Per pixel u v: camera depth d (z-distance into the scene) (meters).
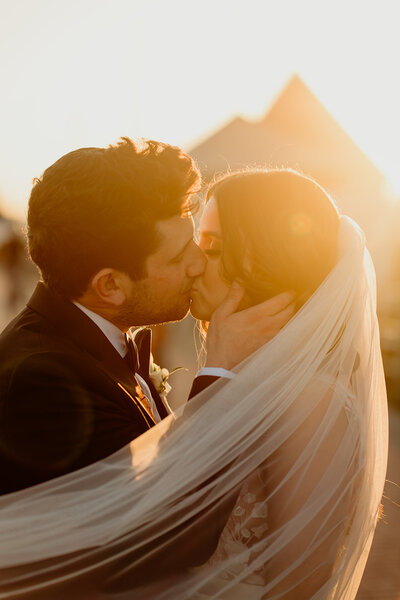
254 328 1.67
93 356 1.63
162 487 1.43
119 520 1.41
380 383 1.79
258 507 1.54
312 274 1.70
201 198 1.89
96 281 1.64
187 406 1.53
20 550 1.38
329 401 1.53
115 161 1.62
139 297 1.70
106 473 1.44
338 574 1.57
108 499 1.42
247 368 1.53
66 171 1.61
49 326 1.61
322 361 1.59
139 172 1.61
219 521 1.48
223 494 1.49
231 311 1.70
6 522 1.38
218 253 1.76
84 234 1.59
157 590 1.43
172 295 1.72
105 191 1.58
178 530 1.45
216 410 1.50
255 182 1.75
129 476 1.44
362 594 3.59
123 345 1.79
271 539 1.50
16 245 16.36
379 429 1.76
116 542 1.41
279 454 1.53
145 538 1.43
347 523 1.56
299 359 1.53
